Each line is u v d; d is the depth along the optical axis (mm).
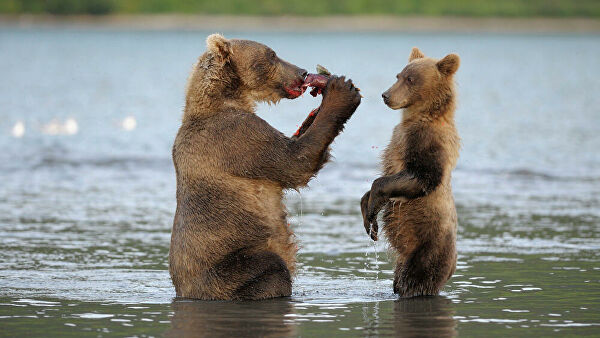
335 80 11148
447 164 11141
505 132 34094
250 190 11055
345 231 16422
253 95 11602
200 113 11219
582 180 22859
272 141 10945
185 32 135500
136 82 64188
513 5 136375
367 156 27594
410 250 11391
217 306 10562
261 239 11055
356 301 10938
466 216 17766
